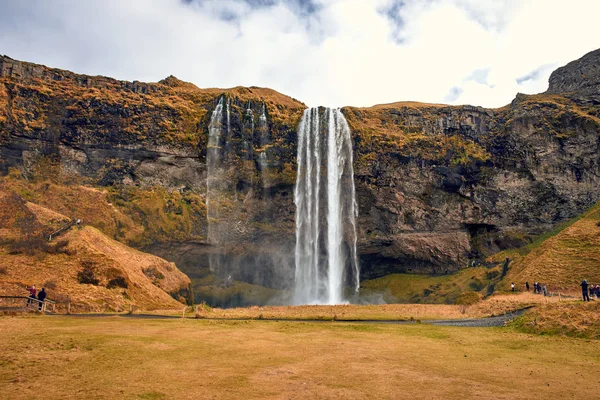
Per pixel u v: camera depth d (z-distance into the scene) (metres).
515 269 61.44
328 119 77.69
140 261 54.66
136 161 68.75
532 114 77.62
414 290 73.19
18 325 22.58
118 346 17.70
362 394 12.30
